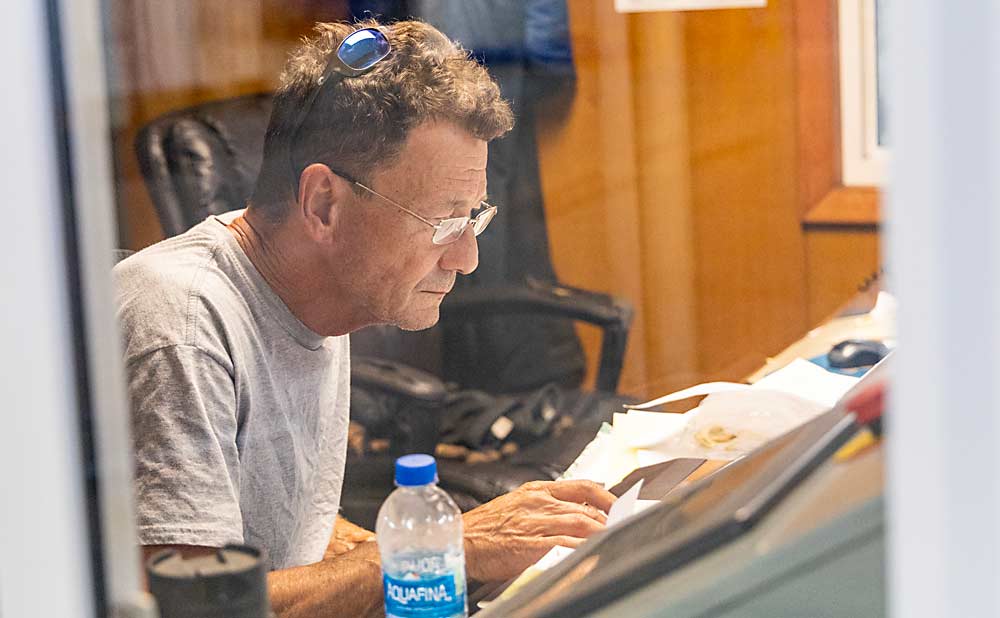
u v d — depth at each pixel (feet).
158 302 3.47
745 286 6.61
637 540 1.62
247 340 3.70
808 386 3.61
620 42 6.59
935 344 0.85
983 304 0.84
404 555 2.70
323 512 3.94
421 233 4.36
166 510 3.08
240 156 5.00
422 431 4.65
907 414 0.89
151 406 3.31
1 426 1.18
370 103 4.22
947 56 0.82
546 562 2.86
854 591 1.21
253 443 3.70
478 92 4.58
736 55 6.62
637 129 7.18
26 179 1.14
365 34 4.43
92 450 1.22
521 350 5.72
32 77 1.13
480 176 4.60
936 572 0.89
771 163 6.31
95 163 1.22
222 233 3.84
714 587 1.32
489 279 5.83
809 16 6.08
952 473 0.87
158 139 4.81
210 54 6.06
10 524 1.20
